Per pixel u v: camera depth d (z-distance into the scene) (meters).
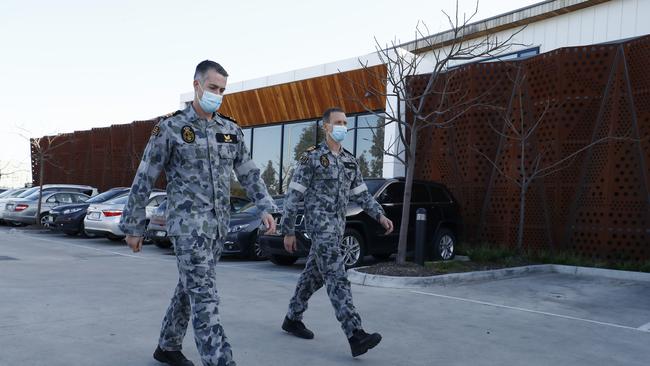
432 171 13.34
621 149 10.27
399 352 4.49
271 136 19.67
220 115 3.56
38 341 4.44
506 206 11.89
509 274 9.46
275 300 6.58
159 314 5.58
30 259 10.26
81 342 4.46
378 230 10.17
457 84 12.78
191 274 3.26
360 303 6.62
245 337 4.78
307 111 17.77
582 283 8.78
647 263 9.46
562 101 11.06
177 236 3.28
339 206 4.47
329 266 4.33
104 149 26.62
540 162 11.41
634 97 10.19
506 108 12.16
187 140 3.31
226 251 11.21
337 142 4.53
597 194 10.57
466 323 5.69
